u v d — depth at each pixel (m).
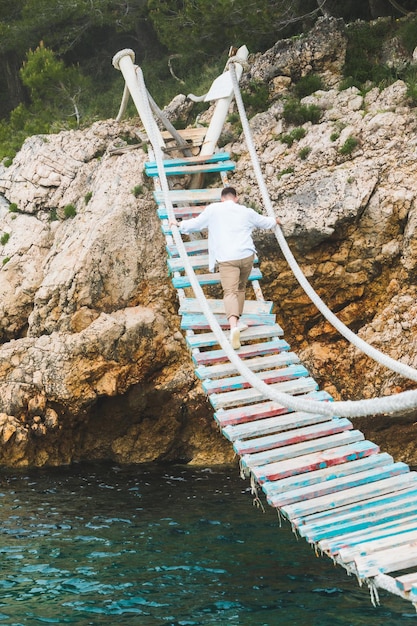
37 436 12.59
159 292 12.82
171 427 13.05
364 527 7.12
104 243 12.74
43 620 7.38
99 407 12.93
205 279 10.49
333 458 7.96
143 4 22.28
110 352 12.34
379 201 12.26
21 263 14.00
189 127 15.55
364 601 7.78
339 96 14.03
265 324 9.96
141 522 9.93
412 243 12.03
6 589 8.03
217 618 7.43
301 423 8.50
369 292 12.61
